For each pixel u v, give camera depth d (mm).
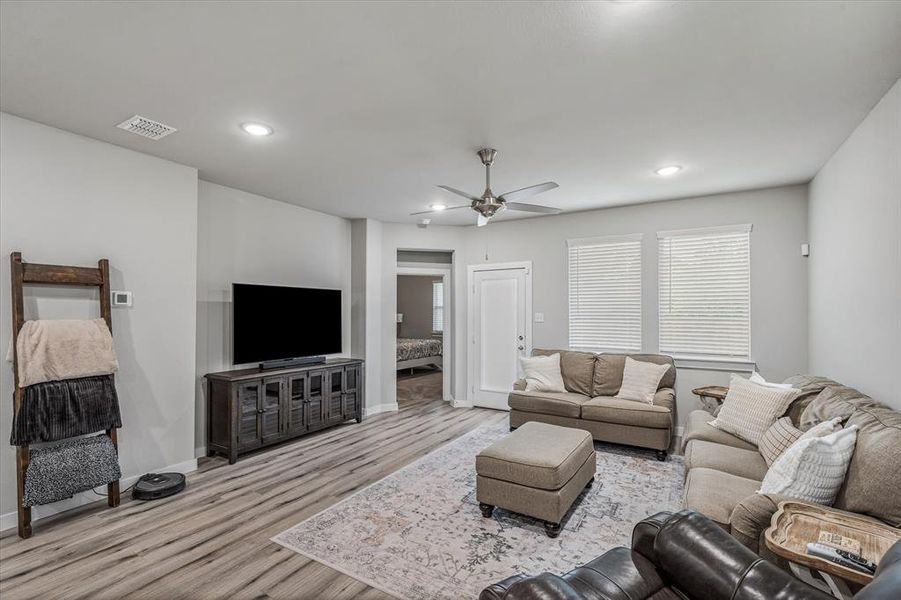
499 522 2873
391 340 6156
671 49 2105
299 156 3576
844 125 2951
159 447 3572
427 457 4137
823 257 3766
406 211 5512
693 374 4773
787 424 2639
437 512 3012
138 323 3451
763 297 4500
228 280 4500
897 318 2402
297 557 2465
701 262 4812
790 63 2219
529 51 2127
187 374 3768
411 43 2064
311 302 5152
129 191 3410
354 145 3332
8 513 2762
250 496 3271
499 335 6133
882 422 1954
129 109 2748
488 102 2658
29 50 2115
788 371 4383
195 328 3850
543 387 4969
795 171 3924
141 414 3463
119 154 3355
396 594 2156
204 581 2250
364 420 5574
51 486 2746
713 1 1767
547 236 5758
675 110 2754
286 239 5094
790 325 4383
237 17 1873
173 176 3695
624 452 4312
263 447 4453
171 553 2502
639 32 1976
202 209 4277
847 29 1940
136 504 3133
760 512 1824
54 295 2994
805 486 1892
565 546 2588
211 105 2693
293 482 3543
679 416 4832
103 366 3016
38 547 2564
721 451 2814
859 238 2934
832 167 3504
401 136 3166
